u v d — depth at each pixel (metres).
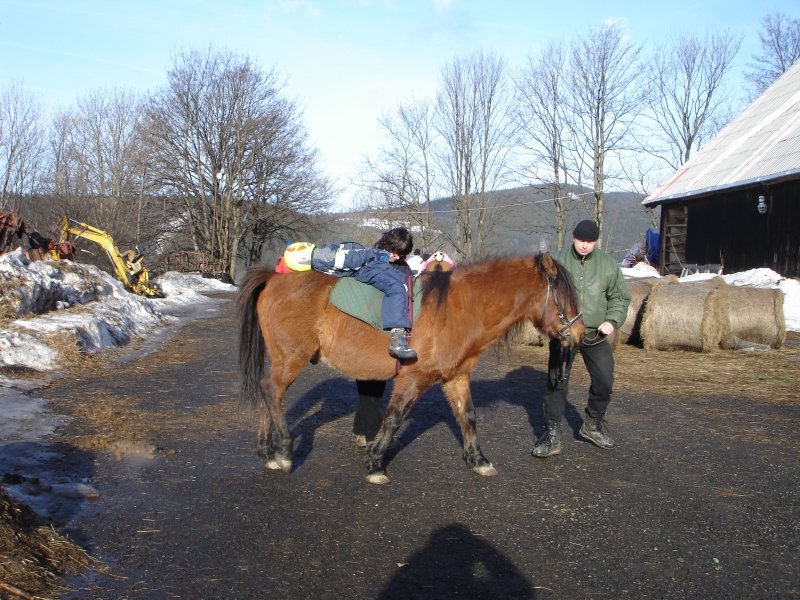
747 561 3.71
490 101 42.38
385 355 4.98
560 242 41.12
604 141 39.06
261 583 3.43
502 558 3.75
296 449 5.80
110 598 3.24
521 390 8.29
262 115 42.03
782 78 25.12
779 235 18.69
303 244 5.45
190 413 6.98
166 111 39.97
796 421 6.72
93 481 4.88
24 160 34.69
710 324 10.48
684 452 5.72
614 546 3.90
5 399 7.06
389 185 45.66
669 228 24.80
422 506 4.52
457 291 4.95
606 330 5.26
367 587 3.41
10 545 3.38
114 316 12.43
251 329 5.52
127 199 41.31
